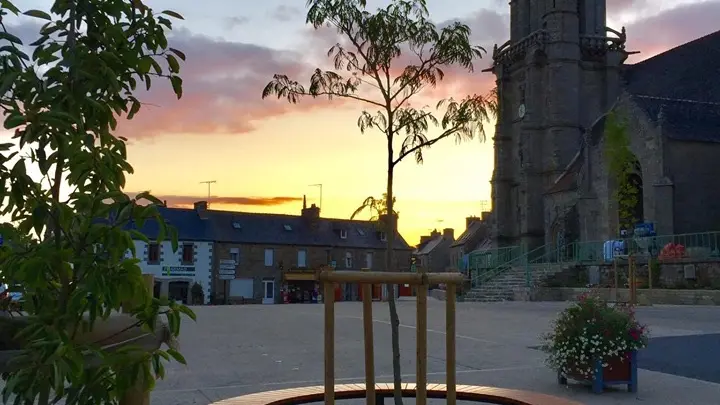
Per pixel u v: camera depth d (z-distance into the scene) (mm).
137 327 3312
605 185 43406
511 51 60625
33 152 2990
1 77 2904
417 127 5867
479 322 20891
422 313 3922
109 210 2902
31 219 3043
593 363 8852
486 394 5250
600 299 9320
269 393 5328
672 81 51656
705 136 39875
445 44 5879
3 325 2967
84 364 2859
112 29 3160
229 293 65625
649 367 11328
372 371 4246
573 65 55812
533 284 39906
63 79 3031
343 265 71500
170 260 63344
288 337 16875
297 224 71375
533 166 56250
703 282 30562
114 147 3344
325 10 5797
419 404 3871
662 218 38250
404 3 5809
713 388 9203
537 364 11555
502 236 60500
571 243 44438
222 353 13508
